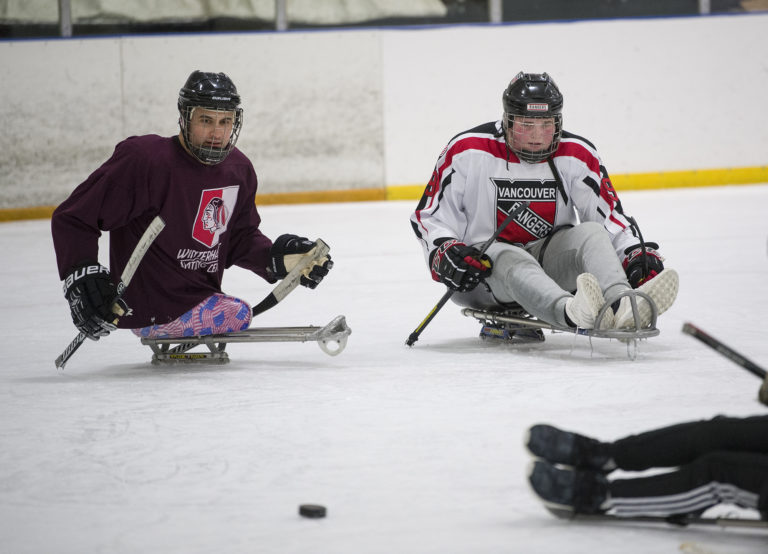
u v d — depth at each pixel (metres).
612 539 7.38
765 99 40.41
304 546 7.40
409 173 39.19
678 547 7.18
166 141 13.76
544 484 7.45
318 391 12.41
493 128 15.44
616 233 15.37
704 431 7.06
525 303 14.02
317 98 38.28
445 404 11.61
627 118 39.94
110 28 37.59
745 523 7.02
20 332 17.42
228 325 14.02
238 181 14.20
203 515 8.14
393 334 16.50
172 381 13.21
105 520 8.07
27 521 8.09
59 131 36.47
